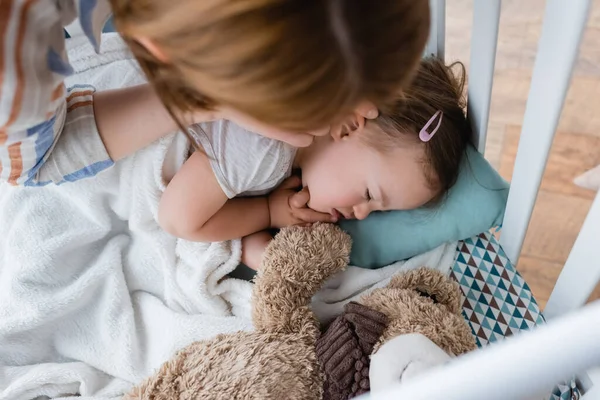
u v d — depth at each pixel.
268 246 0.80
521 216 0.77
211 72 0.45
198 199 0.78
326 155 0.79
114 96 0.72
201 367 0.68
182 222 0.80
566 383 0.71
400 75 0.50
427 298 0.75
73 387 0.85
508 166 1.20
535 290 1.12
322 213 0.85
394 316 0.72
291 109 0.48
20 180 0.70
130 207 0.87
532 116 0.66
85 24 0.55
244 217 0.85
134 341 0.86
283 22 0.42
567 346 0.31
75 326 0.88
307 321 0.75
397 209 0.85
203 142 0.74
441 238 0.86
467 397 0.31
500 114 1.25
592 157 1.20
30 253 0.86
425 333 0.69
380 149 0.76
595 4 1.32
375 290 0.77
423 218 0.85
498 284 0.84
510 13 1.36
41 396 0.83
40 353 0.87
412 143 0.76
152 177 0.83
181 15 0.42
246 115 0.51
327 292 0.86
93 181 0.84
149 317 0.88
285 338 0.73
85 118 0.71
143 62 0.50
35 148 0.65
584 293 0.70
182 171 0.78
